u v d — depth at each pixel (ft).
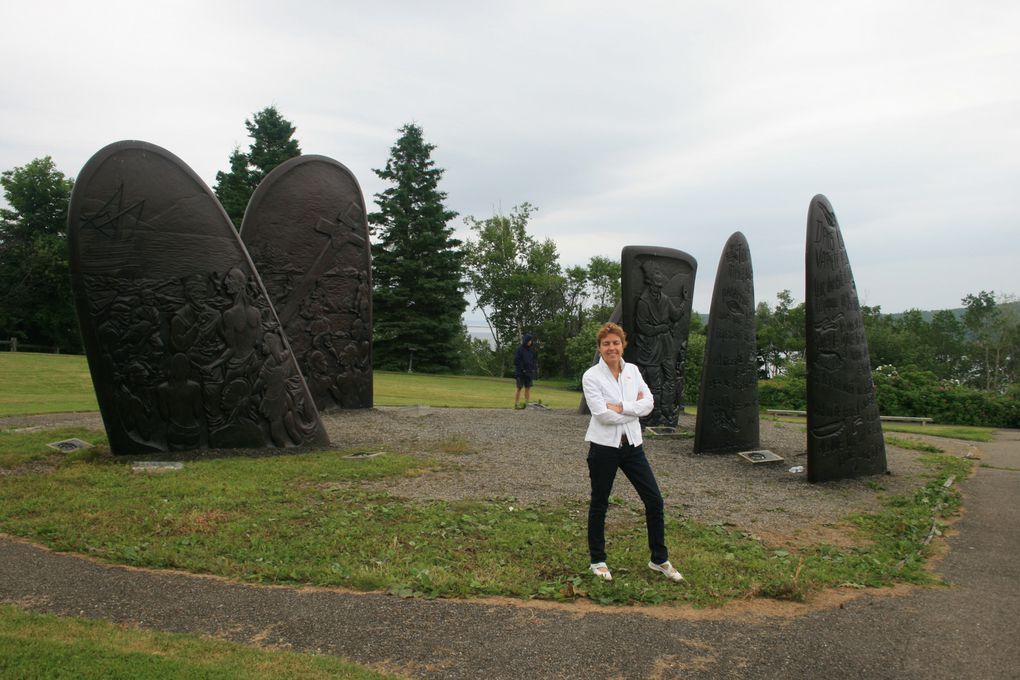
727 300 35.17
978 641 13.41
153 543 17.54
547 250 182.09
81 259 27.81
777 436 42.06
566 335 179.22
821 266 28.12
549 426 42.93
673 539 19.34
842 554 18.74
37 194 148.77
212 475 25.45
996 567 18.08
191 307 30.09
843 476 28.73
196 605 14.01
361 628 13.16
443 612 13.97
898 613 14.71
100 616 13.37
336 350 47.26
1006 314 178.40
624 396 16.47
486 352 196.44
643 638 13.14
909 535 20.67
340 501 22.35
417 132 142.51
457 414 48.42
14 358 80.02
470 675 11.52
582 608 14.46
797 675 11.92
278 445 32.04
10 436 33.32
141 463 27.12
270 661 11.56
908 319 194.49
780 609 14.76
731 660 12.40
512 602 14.61
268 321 32.14
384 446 33.96
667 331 44.04
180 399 29.91
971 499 26.09
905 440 42.68
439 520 20.12
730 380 35.22
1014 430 57.16
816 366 28.04
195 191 30.42
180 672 10.96
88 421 40.50
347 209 47.44
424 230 141.18
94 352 28.25
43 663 10.98
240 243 31.53
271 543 17.75
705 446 34.83
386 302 140.36
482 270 181.16
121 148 28.76
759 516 22.72
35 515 19.88
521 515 21.26
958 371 187.93
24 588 14.61
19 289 137.80
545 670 11.78
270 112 139.95
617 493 25.09
